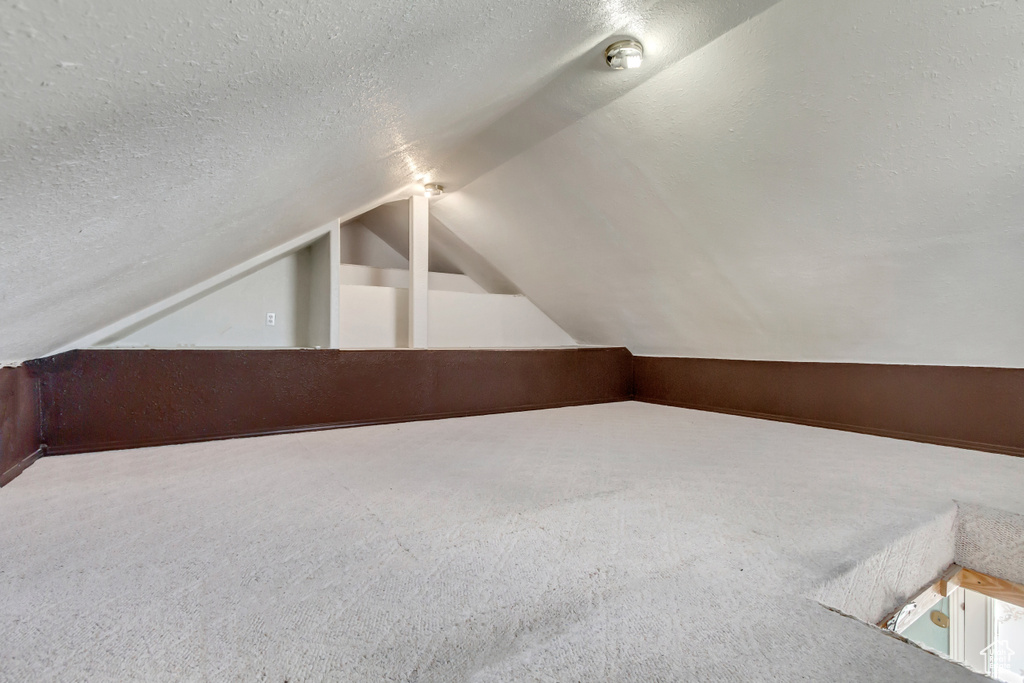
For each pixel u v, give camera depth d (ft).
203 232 5.38
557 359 15.06
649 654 3.13
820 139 6.94
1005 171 6.15
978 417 9.53
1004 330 8.64
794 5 5.52
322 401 11.12
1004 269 7.56
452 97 4.89
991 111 5.62
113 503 6.05
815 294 10.16
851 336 10.82
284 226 8.11
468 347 14.65
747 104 6.99
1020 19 4.76
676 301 12.93
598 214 11.12
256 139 3.27
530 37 4.14
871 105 6.19
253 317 12.21
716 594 3.91
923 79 5.65
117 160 2.50
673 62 6.69
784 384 12.72
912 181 6.85
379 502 6.15
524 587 4.00
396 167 7.92
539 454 8.93
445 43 3.24
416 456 8.69
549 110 8.38
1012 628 13.66
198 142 2.83
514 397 14.15
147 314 9.59
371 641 3.26
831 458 8.75
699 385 14.82
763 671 2.98
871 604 4.78
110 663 3.02
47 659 3.04
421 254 13.35
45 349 7.59
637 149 8.79
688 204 9.46
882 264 8.59
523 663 3.03
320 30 2.16
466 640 3.28
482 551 4.69
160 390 9.35
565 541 4.93
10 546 4.75
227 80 2.22
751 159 7.81
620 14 5.06
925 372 10.26
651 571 4.29
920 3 5.00
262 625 3.44
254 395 10.29
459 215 14.17
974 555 6.07
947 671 2.98
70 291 4.86
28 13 1.28
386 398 12.00
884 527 5.41
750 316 11.97
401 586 4.00
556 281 15.02
